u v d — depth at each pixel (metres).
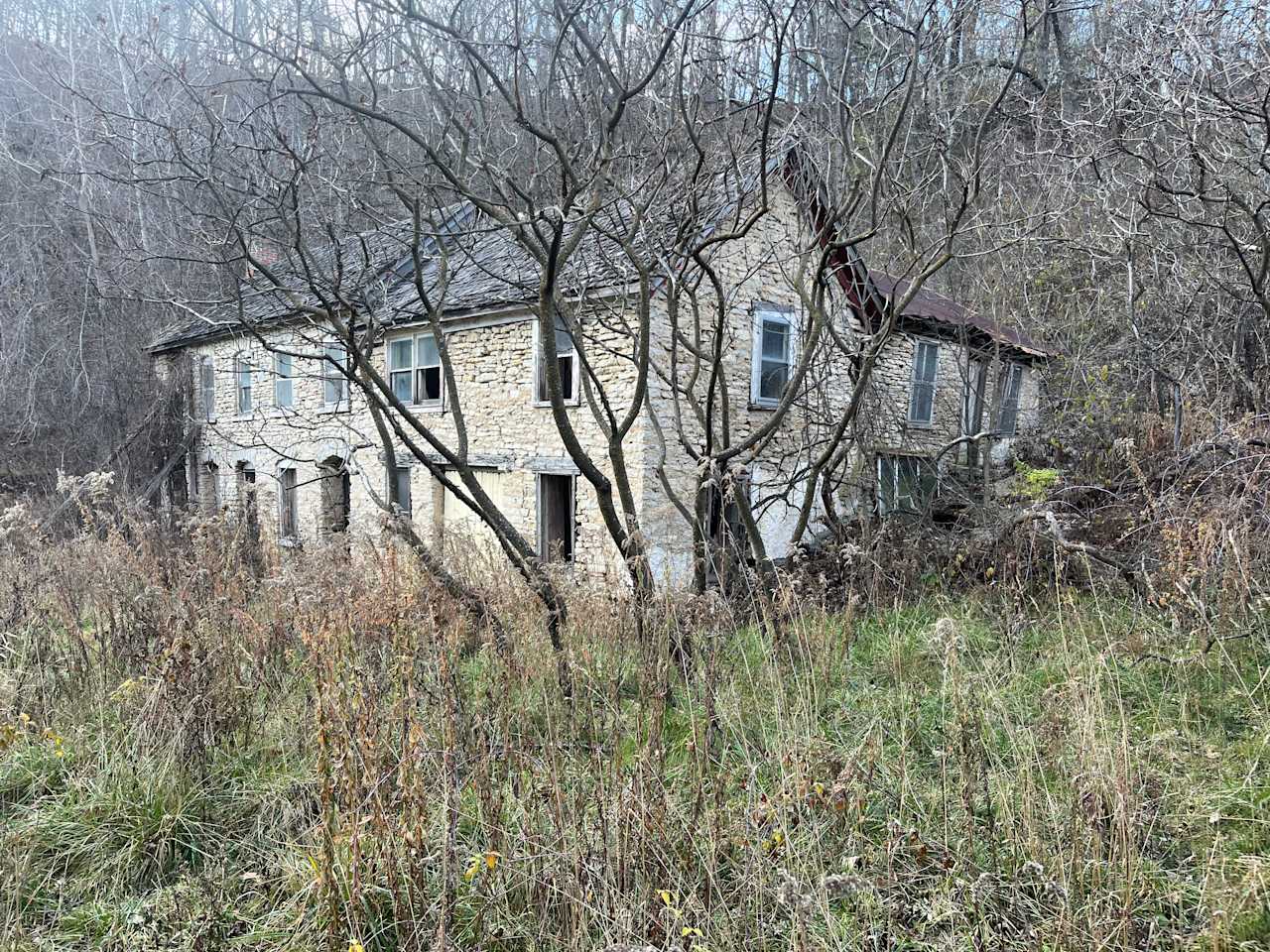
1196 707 4.05
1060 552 6.14
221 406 17.28
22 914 3.29
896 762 3.83
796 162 5.93
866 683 4.82
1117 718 4.02
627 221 5.98
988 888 2.76
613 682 4.06
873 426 8.73
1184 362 8.00
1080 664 4.23
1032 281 10.29
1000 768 3.46
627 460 9.71
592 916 2.86
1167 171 7.07
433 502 12.88
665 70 4.73
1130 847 2.77
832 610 6.47
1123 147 6.32
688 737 3.86
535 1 4.78
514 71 3.87
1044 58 6.68
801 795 3.05
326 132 5.41
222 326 6.76
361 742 3.18
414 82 4.73
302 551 6.95
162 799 3.88
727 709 4.08
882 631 6.02
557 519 11.31
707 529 5.70
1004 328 10.74
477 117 5.08
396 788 3.29
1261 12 5.48
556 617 5.03
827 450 5.78
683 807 3.33
